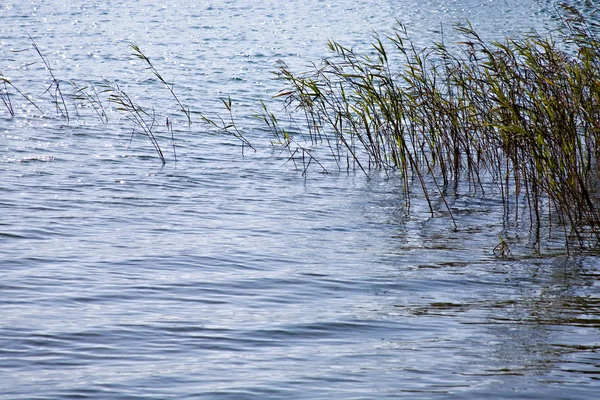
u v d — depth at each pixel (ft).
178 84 86.02
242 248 31.68
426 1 226.99
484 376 18.70
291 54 116.98
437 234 35.24
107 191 41.55
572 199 37.93
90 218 35.78
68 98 73.82
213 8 198.80
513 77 40.55
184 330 21.94
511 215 39.22
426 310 24.41
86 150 52.31
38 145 52.75
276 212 38.83
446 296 26.07
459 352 20.47
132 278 26.99
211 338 21.35
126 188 42.55
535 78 40.22
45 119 62.49
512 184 46.50
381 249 32.40
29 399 17.03
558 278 28.48
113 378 18.34
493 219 38.37
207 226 35.40
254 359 19.80
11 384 17.88
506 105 36.60
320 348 20.75
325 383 18.20
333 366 19.35
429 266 29.86
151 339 21.15
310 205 40.60
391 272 28.86
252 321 22.94
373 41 135.95
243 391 17.65
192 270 28.30
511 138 36.27
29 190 40.60
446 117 47.47
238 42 132.05
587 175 43.27
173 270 28.19
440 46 47.91
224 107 72.84
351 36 143.95
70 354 19.85
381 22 171.12
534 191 37.11
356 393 17.58
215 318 23.13
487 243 33.78
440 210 40.19
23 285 25.63
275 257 30.53
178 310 23.80
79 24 153.07
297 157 53.67
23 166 46.37
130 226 34.71
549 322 23.27
